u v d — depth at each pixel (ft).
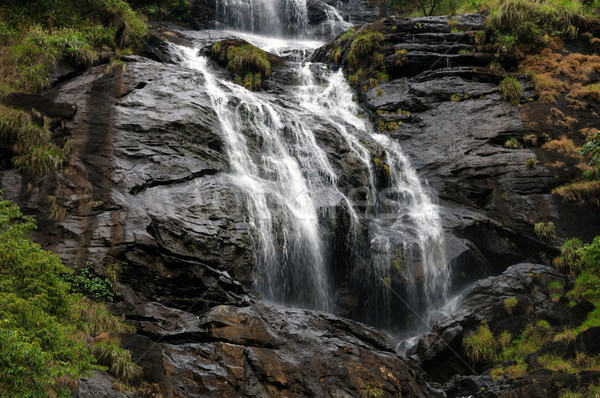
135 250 45.91
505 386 46.68
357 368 43.98
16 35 65.82
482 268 64.28
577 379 43.91
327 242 57.72
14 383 26.30
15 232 33.96
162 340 41.32
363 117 80.12
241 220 51.88
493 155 71.82
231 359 40.86
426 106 78.69
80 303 40.57
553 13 86.48
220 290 47.34
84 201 48.65
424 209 69.05
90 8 75.20
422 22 88.89
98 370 36.01
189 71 63.93
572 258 61.26
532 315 54.90
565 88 78.79
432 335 53.31
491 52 84.38
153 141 54.54
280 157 62.13
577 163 69.92
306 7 117.19
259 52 84.79
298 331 45.16
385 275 59.62
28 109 54.03
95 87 59.62
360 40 85.92
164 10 103.86
